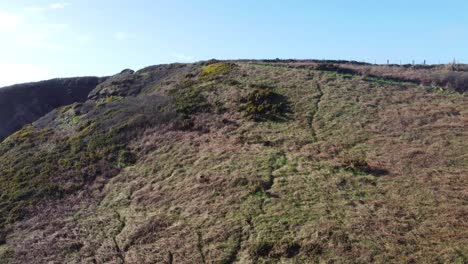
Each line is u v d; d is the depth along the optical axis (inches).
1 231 984.3
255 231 776.9
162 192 998.4
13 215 1036.5
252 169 993.5
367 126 1187.3
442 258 639.1
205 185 965.2
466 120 1162.0
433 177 882.8
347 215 776.9
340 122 1226.6
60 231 939.3
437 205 778.2
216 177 984.9
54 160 1278.3
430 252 655.8
